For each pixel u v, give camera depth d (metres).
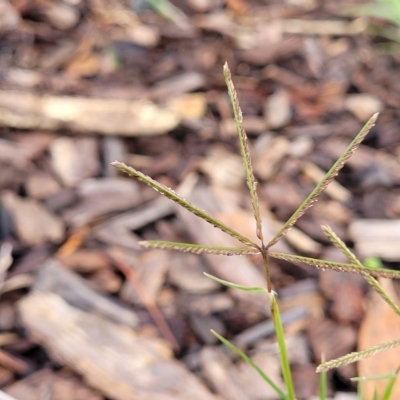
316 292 0.75
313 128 1.05
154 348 0.66
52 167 0.92
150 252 0.79
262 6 1.42
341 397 0.62
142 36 1.25
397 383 0.59
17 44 1.16
